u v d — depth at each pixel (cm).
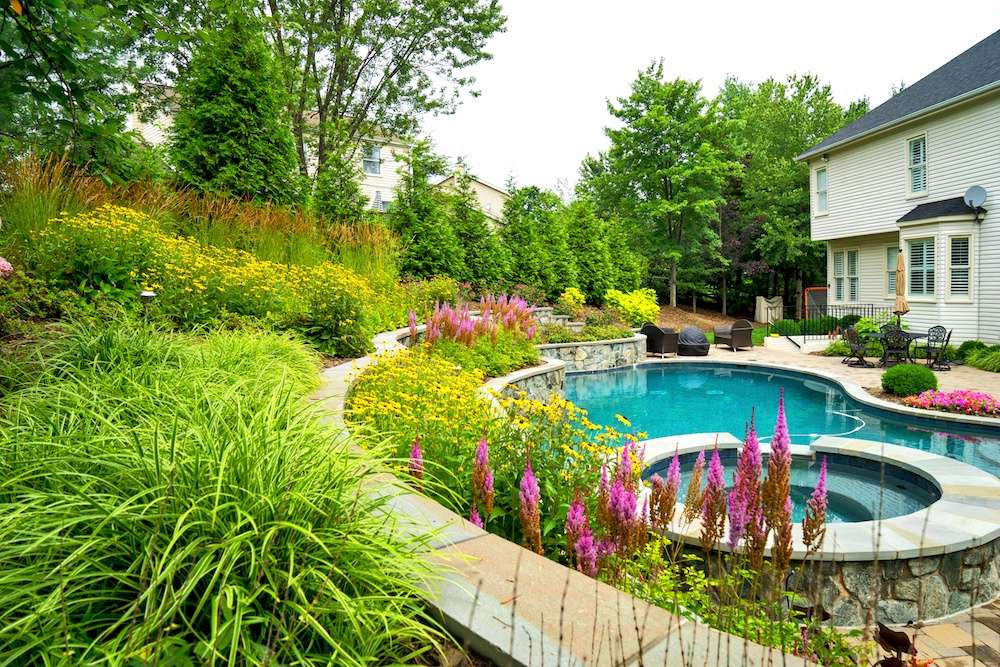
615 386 1172
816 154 1795
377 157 2298
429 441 346
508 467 321
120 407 221
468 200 1562
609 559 233
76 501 145
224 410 223
